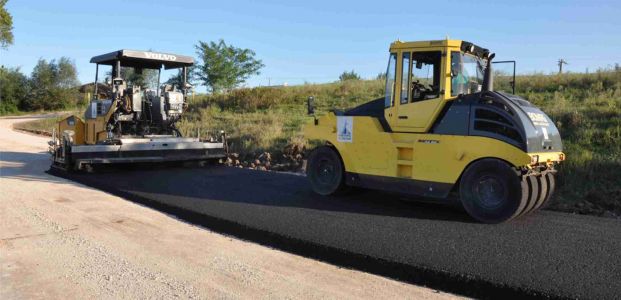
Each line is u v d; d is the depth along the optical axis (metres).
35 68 47.25
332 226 5.44
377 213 6.19
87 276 4.10
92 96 10.80
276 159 12.04
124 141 9.71
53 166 10.20
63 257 4.57
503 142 5.68
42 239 5.13
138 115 10.41
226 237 5.39
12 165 11.27
